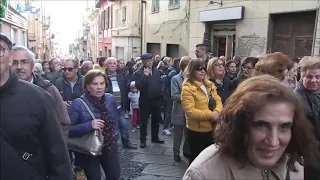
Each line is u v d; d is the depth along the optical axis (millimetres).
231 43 11305
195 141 4047
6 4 14211
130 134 7184
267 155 1277
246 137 1300
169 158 5461
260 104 1229
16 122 1766
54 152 1918
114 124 3361
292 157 1383
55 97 3225
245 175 1320
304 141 1353
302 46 8719
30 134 1815
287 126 1286
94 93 3254
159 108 6258
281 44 9320
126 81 7176
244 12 10250
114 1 24703
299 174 1443
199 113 3891
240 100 1287
